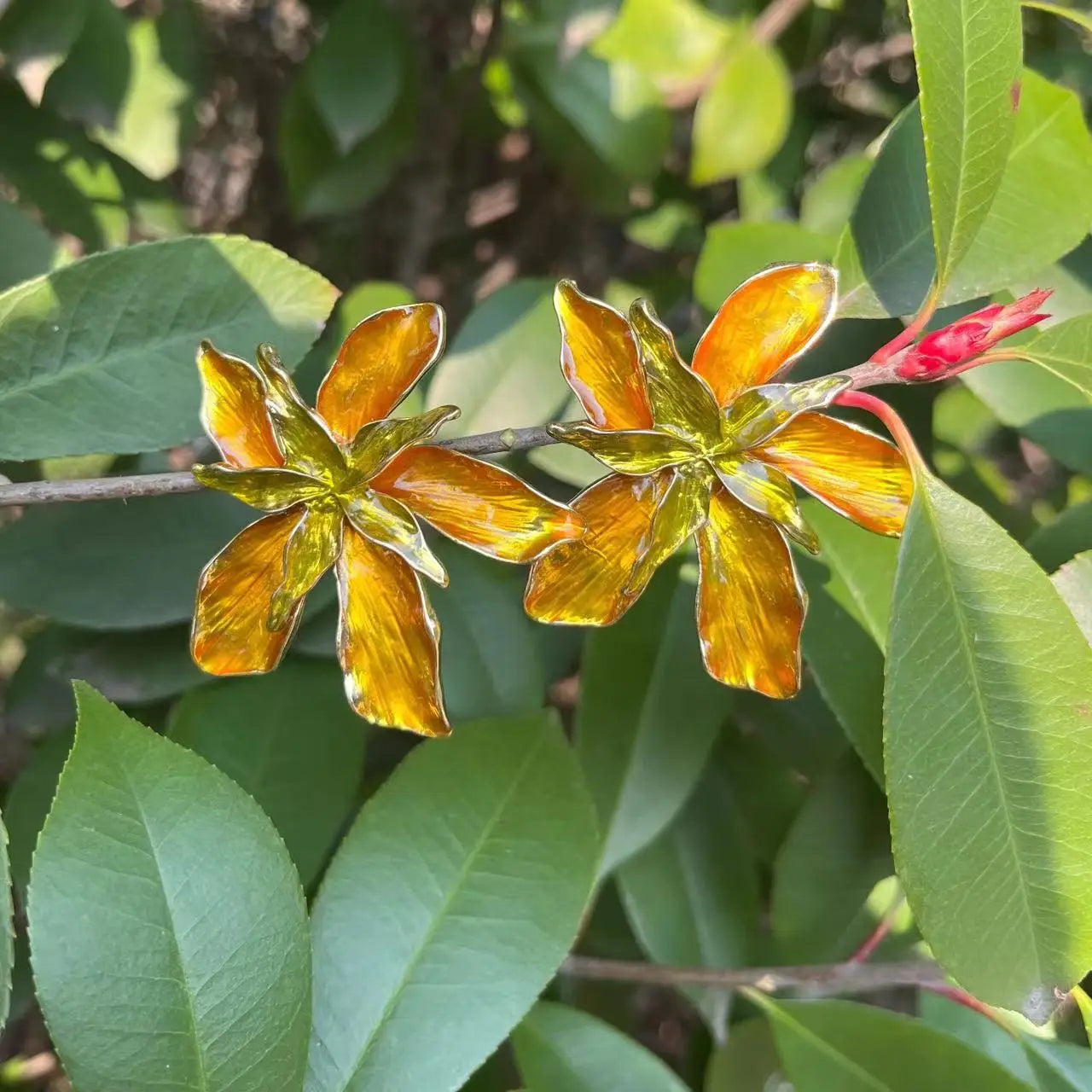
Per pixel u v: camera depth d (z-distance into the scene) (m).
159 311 0.18
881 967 0.21
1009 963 0.15
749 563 0.14
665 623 0.22
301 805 0.21
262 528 0.14
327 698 0.21
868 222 0.18
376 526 0.13
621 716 0.21
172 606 0.20
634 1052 0.21
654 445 0.13
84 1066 0.14
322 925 0.17
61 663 0.22
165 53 0.29
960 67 0.14
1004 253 0.18
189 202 0.37
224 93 0.36
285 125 0.29
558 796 0.19
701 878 0.24
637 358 0.14
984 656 0.15
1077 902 0.15
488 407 0.22
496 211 0.38
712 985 0.21
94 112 0.27
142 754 0.15
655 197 0.32
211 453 0.23
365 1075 0.17
